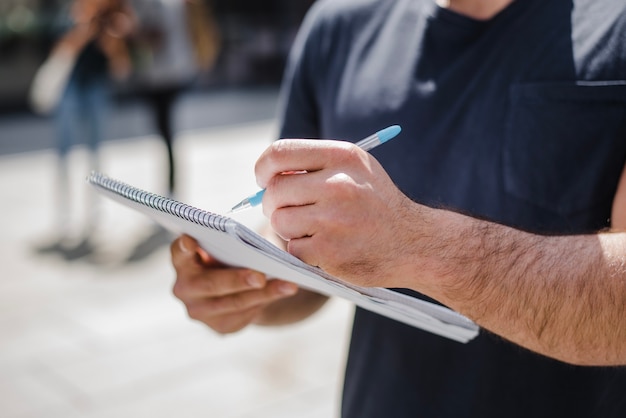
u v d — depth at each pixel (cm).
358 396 126
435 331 99
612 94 102
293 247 80
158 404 322
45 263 498
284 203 79
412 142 118
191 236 109
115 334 389
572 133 105
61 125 568
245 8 1541
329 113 132
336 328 394
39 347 375
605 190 104
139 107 1198
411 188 117
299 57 142
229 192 669
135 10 555
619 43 103
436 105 117
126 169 765
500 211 110
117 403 323
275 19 1579
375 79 125
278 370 350
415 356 117
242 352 367
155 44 563
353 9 133
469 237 84
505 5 113
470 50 115
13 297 439
